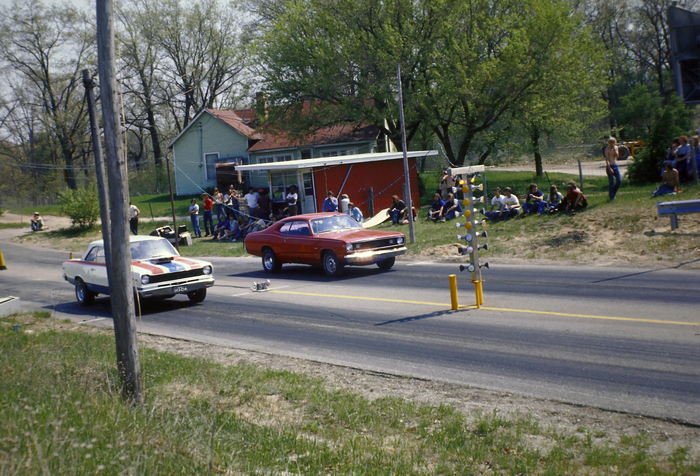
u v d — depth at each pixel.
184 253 27.58
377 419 7.11
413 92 34.53
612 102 61.91
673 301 11.53
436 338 10.66
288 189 31.48
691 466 5.45
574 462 5.71
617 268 15.23
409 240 22.64
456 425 6.72
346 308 13.81
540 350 9.45
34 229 41.72
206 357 10.54
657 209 17.44
